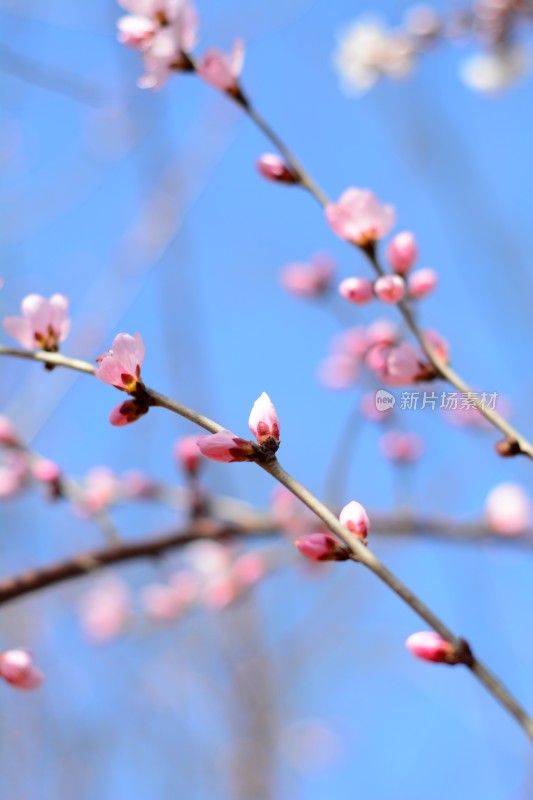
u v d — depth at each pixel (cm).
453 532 106
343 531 74
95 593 142
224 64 83
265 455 74
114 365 75
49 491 94
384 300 80
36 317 79
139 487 104
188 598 132
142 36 84
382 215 81
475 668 75
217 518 98
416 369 81
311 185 82
